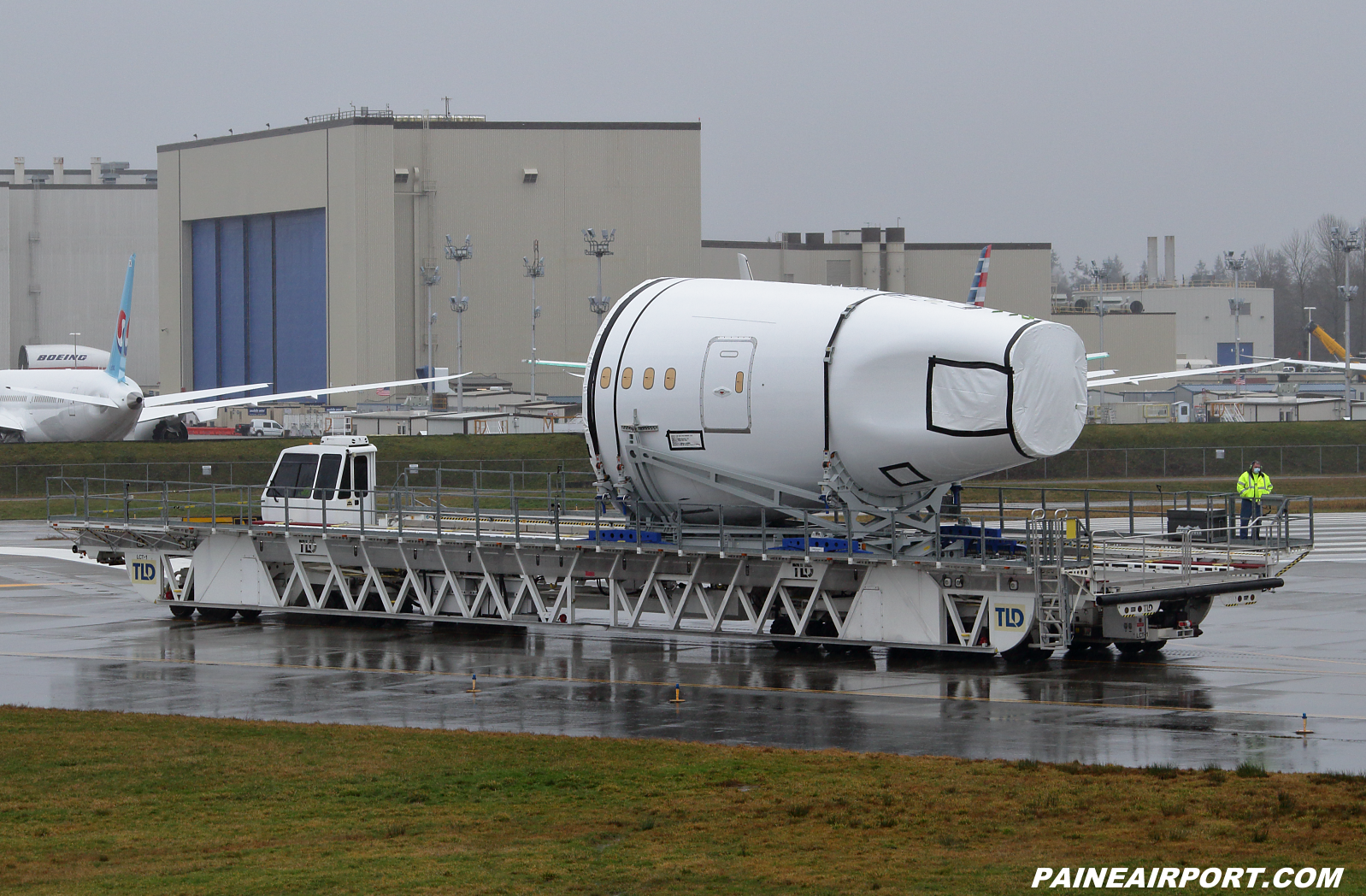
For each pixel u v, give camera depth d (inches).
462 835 2827.3
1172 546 5182.1
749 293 5103.3
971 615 4877.0
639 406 5128.0
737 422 4926.2
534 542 5369.1
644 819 2920.8
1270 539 5255.9
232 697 4392.2
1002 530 5108.3
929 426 4658.0
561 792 3147.1
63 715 4052.7
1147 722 3875.5
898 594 4847.4
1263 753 3474.4
